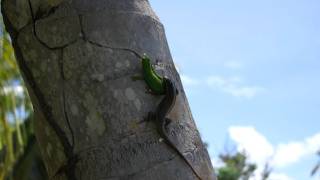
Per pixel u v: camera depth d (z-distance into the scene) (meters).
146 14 1.61
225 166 11.48
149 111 1.54
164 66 1.60
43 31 1.60
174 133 1.55
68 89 1.57
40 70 1.60
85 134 1.54
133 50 1.57
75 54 1.57
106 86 1.55
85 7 1.58
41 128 1.61
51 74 1.59
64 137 1.56
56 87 1.58
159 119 1.52
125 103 1.54
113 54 1.56
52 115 1.58
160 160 1.52
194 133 1.59
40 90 1.60
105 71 1.55
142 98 1.54
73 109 1.56
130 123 1.53
